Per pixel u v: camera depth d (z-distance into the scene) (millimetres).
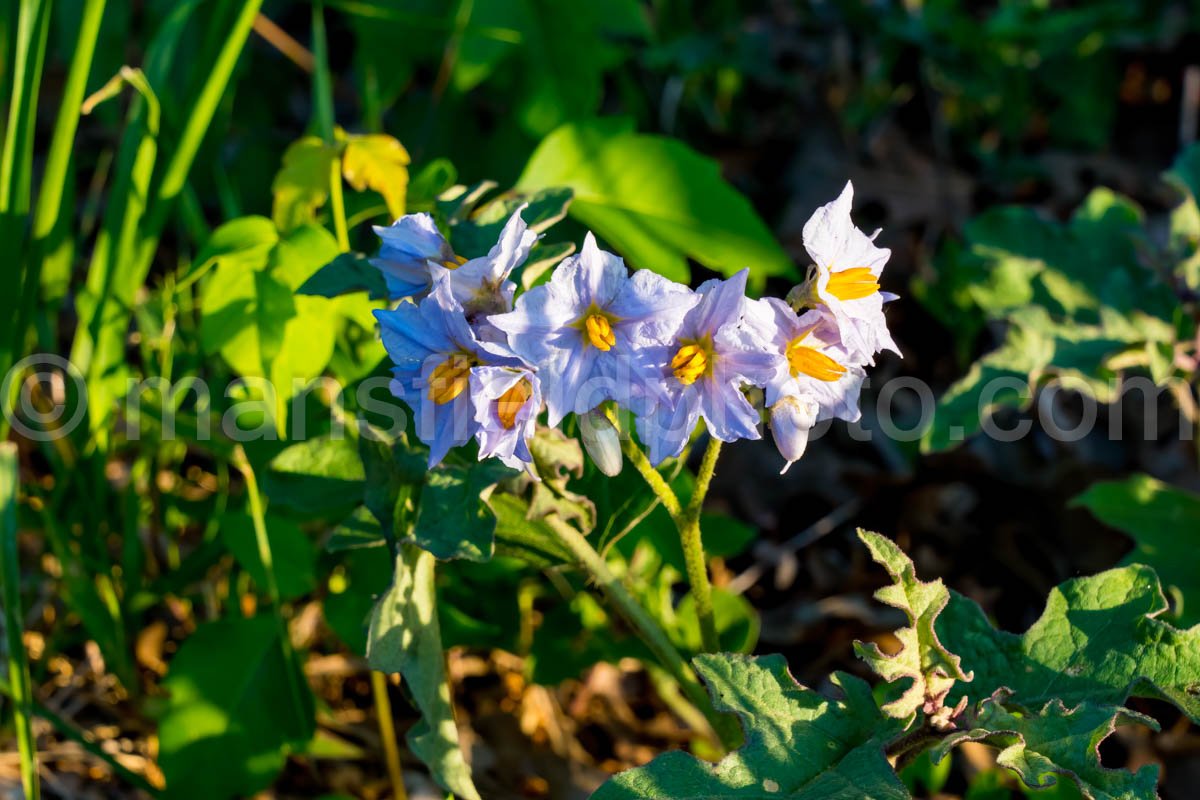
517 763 507
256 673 470
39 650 507
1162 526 507
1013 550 565
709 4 760
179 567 500
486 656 528
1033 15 725
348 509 496
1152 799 392
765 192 715
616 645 490
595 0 556
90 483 494
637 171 491
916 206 713
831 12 760
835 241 396
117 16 556
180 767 459
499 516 435
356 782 498
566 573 473
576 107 564
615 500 443
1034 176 733
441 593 494
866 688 415
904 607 406
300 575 482
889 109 744
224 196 527
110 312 481
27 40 461
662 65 700
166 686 466
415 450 422
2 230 463
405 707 516
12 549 450
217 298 455
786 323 395
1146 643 417
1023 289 530
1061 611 426
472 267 394
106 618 489
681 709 515
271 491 443
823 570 566
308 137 467
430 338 394
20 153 463
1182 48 780
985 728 406
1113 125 778
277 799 491
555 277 386
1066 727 403
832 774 401
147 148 478
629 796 395
